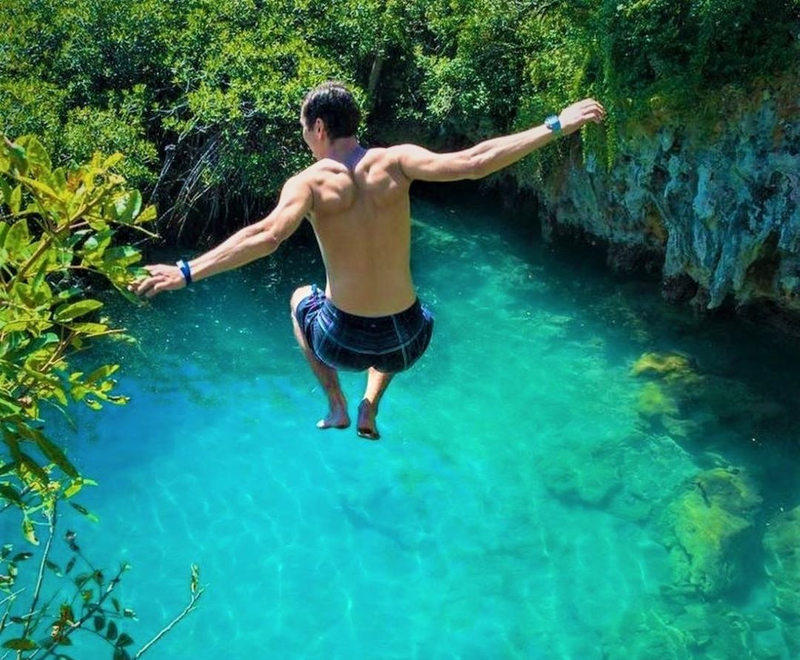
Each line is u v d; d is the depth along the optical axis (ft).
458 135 60.90
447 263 55.31
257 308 50.88
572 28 49.98
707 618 31.96
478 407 43.37
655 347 46.47
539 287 52.80
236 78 52.60
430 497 38.09
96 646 30.91
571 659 30.81
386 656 30.94
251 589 33.50
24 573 33.45
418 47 58.75
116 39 53.42
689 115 43.57
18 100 48.24
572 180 52.95
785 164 41.55
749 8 40.47
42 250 9.59
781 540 34.81
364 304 14.06
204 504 37.35
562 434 41.32
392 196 13.46
